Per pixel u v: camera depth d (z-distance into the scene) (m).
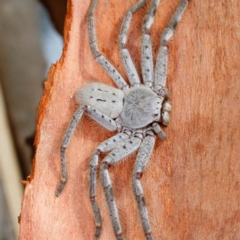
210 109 0.28
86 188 0.28
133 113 0.28
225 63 0.28
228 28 0.28
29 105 0.36
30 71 0.37
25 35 0.37
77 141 0.28
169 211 0.27
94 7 0.28
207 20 0.28
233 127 0.27
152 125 0.28
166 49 0.28
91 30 0.28
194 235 0.27
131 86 0.29
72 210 0.27
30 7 0.37
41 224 0.27
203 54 0.28
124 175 0.28
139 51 0.29
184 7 0.28
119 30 0.29
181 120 0.28
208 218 0.27
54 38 0.36
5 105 0.35
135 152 0.28
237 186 0.27
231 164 0.27
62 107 0.28
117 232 0.27
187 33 0.28
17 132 0.35
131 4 0.29
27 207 0.27
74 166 0.28
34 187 0.27
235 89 0.27
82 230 0.27
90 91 0.28
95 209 0.27
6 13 0.37
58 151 0.28
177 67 0.28
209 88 0.28
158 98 0.28
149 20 0.28
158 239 0.27
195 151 0.27
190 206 0.27
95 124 0.28
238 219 0.27
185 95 0.28
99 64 0.28
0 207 0.34
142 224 0.27
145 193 0.27
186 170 0.27
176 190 0.27
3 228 0.34
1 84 0.35
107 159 0.27
